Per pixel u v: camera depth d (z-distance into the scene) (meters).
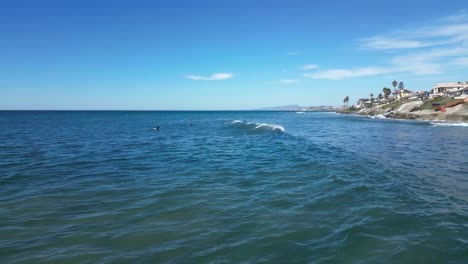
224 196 8.55
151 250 5.20
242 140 25.98
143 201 8.09
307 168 12.48
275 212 7.10
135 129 42.25
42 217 6.84
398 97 137.25
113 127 46.44
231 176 11.34
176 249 5.22
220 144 23.08
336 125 52.03
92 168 13.12
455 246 5.12
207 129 42.75
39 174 11.74
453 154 16.42
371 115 110.25
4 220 6.64
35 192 9.02
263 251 5.11
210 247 5.29
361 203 7.57
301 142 22.91
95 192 9.03
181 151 19.06
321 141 24.23
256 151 18.52
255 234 5.82
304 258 4.84
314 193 8.66
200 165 13.85
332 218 6.60
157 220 6.64
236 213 7.07
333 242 5.39
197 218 6.75
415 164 13.12
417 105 88.00
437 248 5.06
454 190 8.77
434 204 7.43
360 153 16.77
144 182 10.38
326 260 4.76
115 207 7.57
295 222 6.41
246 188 9.47
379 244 5.25
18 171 12.34
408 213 6.78
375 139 26.03
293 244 5.35
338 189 8.95
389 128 42.56
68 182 10.38
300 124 55.94
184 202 7.98
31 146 21.20
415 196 8.11
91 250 5.22
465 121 58.75
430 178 10.32
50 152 18.30
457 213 6.78
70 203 7.91
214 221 6.55
